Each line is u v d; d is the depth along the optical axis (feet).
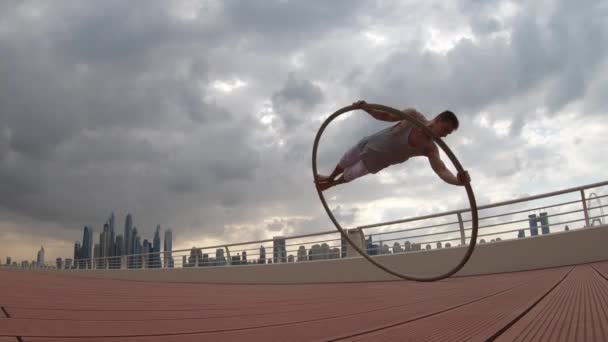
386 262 34.78
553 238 29.63
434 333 5.74
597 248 28.30
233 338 5.68
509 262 30.68
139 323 7.13
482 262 31.45
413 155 13.46
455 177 12.53
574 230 29.12
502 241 31.07
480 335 5.32
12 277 21.06
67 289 15.10
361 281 35.47
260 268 42.22
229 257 47.75
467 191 12.23
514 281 18.74
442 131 12.97
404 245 35.55
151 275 58.90
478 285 18.21
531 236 30.60
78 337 5.41
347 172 14.99
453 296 12.96
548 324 5.90
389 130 13.39
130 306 10.18
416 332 5.91
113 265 72.02
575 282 13.85
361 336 5.73
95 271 78.13
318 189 16.40
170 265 56.08
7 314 7.33
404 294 15.44
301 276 38.86
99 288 17.10
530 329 5.59
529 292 11.82
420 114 13.24
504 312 7.63
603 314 6.43
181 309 9.95
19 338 5.16
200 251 51.31
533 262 29.99
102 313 8.36
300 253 41.57
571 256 28.96
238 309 10.28
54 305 9.30
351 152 14.42
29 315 7.36
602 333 4.93
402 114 12.65
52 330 5.90
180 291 18.63
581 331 5.16
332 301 13.17
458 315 7.68
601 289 10.53
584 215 29.66
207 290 20.76
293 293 18.24
